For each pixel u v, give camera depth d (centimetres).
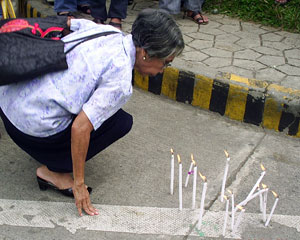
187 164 247
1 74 164
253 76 313
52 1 443
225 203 218
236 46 366
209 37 383
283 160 257
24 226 197
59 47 170
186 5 416
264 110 284
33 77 170
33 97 175
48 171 217
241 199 222
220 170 243
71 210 209
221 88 295
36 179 230
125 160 248
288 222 207
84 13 424
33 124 181
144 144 264
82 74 169
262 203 207
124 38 174
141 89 336
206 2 456
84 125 170
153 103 316
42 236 192
